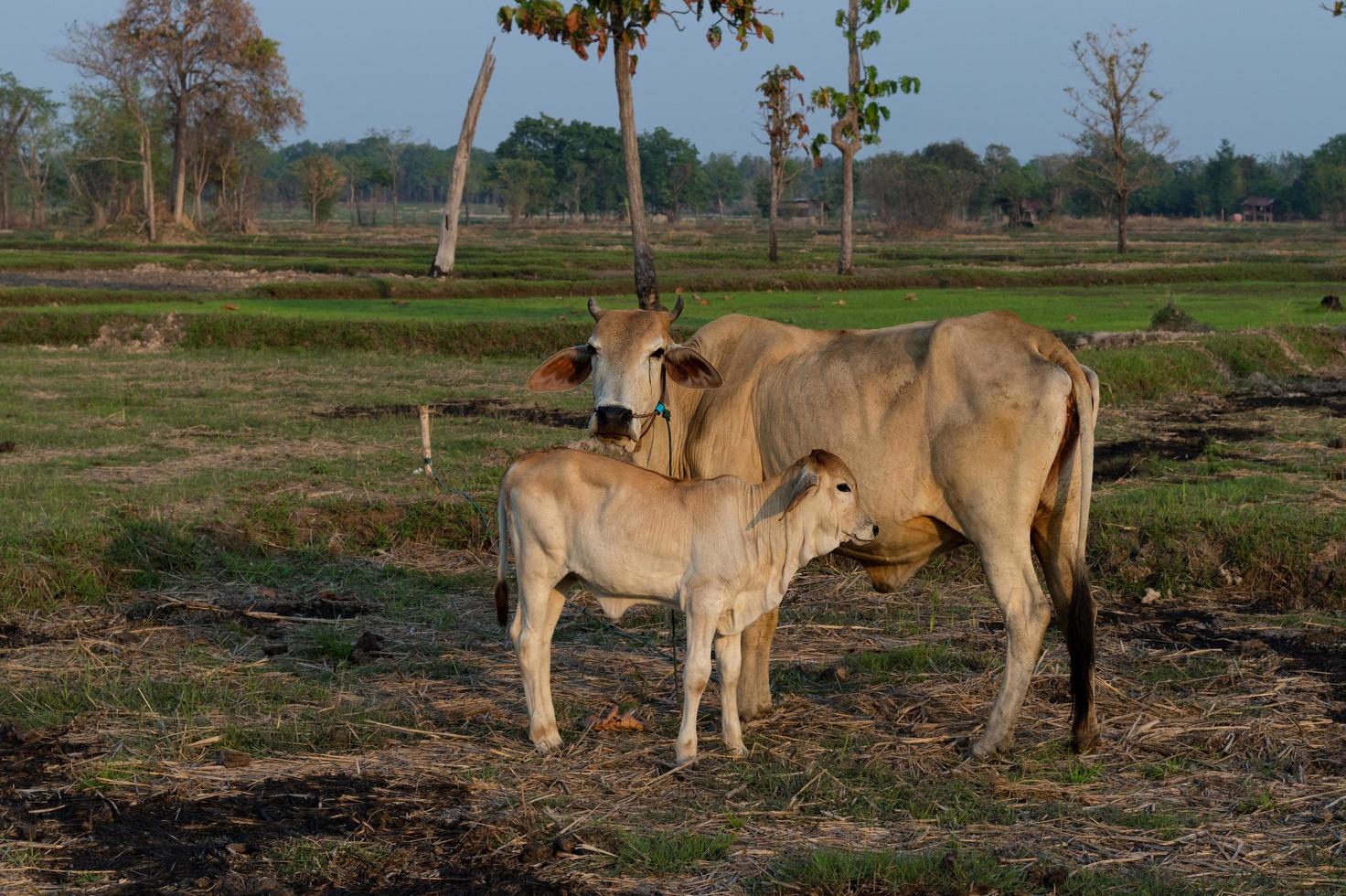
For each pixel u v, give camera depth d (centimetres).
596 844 486
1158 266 4994
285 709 639
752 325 686
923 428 595
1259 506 973
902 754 585
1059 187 13525
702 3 2812
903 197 11056
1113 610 824
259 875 462
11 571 814
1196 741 599
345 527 971
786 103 5456
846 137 4469
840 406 614
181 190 7681
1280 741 595
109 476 1091
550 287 3719
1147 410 1619
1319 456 1245
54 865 471
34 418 1416
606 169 15400
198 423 1395
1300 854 479
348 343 2241
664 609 830
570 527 578
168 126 7856
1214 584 864
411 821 511
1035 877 458
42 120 10756
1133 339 2083
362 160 14512
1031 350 586
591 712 641
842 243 4509
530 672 589
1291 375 2016
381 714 631
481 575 896
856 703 652
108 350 2217
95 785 542
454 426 1388
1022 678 578
